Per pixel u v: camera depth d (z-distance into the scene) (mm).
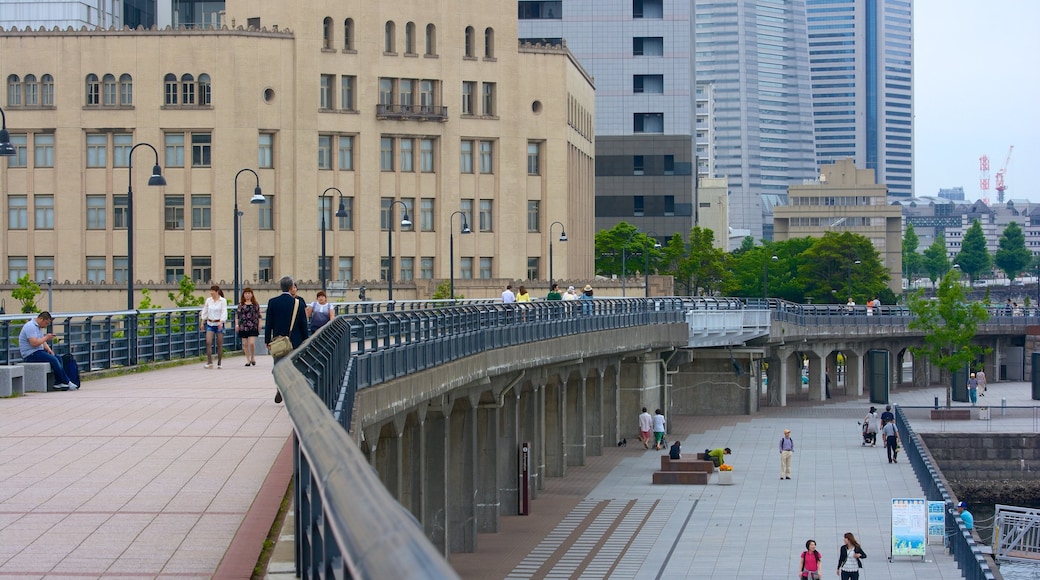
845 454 78875
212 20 160750
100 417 26922
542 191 125125
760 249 199000
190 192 110750
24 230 111750
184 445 22609
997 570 49562
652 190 188625
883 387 109438
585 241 141250
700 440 85875
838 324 115438
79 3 151875
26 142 111438
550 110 124750
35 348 33625
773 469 72938
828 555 50875
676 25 189000
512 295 58562
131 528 15820
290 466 19938
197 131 110812
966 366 111750
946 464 85875
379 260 116500
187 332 51969
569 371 69688
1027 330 139250
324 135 114500
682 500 63312
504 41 122250
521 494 59688
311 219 113312
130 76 110938
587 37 189500
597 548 52156
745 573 47656
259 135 112062
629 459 76875
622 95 189125
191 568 13758
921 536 49969
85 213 111312
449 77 119562
